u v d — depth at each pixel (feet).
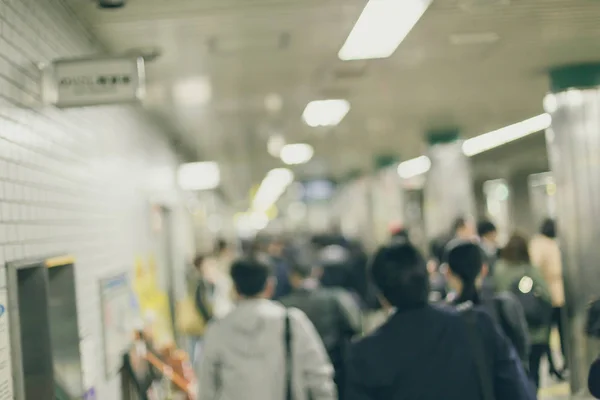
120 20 16.25
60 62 13.17
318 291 17.87
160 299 29.07
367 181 72.59
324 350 17.26
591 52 22.40
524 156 62.59
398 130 41.22
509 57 22.77
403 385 8.20
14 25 11.31
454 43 20.57
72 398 13.47
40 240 11.95
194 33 17.85
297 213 139.33
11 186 10.59
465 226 24.36
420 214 69.62
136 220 24.16
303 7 16.14
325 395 11.73
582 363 22.49
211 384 11.79
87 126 16.60
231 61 21.30
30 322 11.48
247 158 54.49
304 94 27.68
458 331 8.42
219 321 11.98
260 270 11.93
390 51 21.12
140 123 26.91
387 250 8.83
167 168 36.35
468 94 29.86
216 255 32.17
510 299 12.92
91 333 15.35
